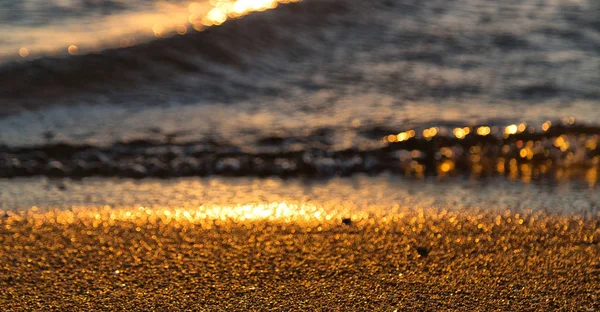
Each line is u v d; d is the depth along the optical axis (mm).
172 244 10797
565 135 17312
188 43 25188
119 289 9141
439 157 16391
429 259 10266
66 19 31516
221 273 9711
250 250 10586
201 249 10602
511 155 16578
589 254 10508
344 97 21422
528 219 12133
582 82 22781
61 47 25203
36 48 25344
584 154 16578
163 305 8703
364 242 10961
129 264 9984
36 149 16094
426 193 13961
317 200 13383
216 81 23078
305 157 16078
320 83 23062
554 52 26516
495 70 24359
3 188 13727
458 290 9203
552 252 10562
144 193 13672
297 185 14555
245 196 13609
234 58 25016
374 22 30781
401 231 11492
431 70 24500
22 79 21781
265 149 16594
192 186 14312
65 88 21656
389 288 9250
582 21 30750
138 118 19328
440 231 11477
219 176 15148
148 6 35062
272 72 24281
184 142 16984
